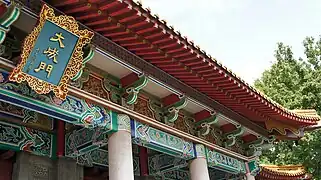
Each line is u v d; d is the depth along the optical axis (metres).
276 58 34.62
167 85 10.03
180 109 11.91
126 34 7.90
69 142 10.38
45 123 10.33
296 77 31.22
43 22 6.33
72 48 6.94
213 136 13.62
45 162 9.95
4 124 9.38
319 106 28.67
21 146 9.54
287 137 15.87
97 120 8.66
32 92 7.41
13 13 6.41
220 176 16.11
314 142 26.89
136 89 9.49
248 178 15.07
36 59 6.57
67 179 10.14
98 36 7.92
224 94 11.48
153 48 8.52
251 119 14.43
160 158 13.42
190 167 11.99
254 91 11.64
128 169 8.74
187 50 8.73
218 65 9.79
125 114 9.46
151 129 10.35
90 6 6.86
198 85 10.80
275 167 20.61
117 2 6.80
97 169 11.96
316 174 27.20
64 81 7.11
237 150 14.96
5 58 7.22
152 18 7.54
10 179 9.45
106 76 9.42
